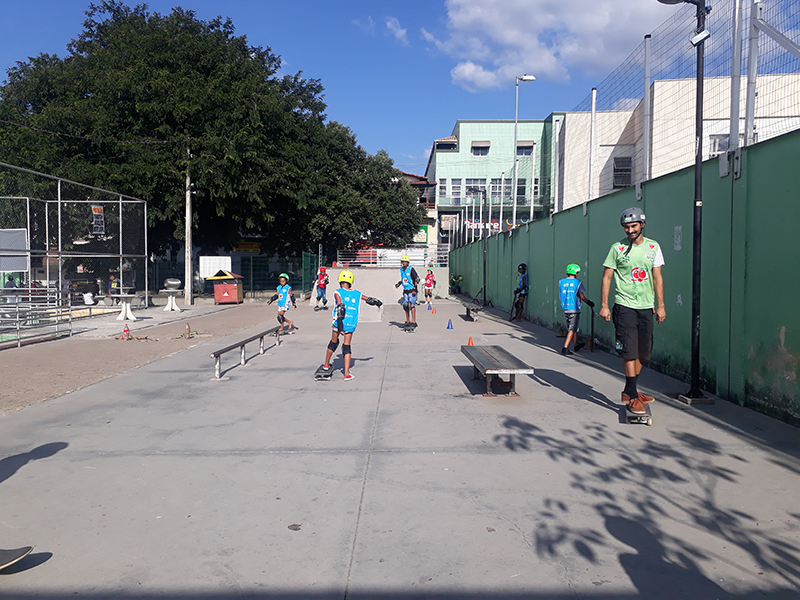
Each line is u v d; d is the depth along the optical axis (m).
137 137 27.05
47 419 6.14
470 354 7.69
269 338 13.05
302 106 36.00
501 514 3.68
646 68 9.06
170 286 30.52
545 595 2.77
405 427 5.65
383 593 2.81
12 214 18.98
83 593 2.85
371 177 43.03
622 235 10.03
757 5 6.25
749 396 6.16
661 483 4.13
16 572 3.05
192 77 28.00
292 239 38.53
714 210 6.78
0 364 9.73
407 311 14.05
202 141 26.31
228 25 32.00
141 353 11.02
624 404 6.46
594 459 4.66
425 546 3.28
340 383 7.84
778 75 6.00
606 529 3.46
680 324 7.78
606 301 5.81
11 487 4.24
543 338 12.65
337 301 8.00
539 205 36.19
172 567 3.09
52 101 27.72
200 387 7.72
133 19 30.06
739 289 6.29
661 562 3.07
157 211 27.84
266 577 2.97
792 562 3.05
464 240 34.56
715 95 7.56
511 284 19.70
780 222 5.61
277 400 6.89
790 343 5.50
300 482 4.26
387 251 30.41
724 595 2.76
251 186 27.75
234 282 27.44
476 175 57.50
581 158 17.33
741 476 4.23
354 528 3.51
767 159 5.79
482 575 2.96
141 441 5.32
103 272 24.03
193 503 3.91
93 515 3.75
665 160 8.91
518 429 5.53
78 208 21.47
